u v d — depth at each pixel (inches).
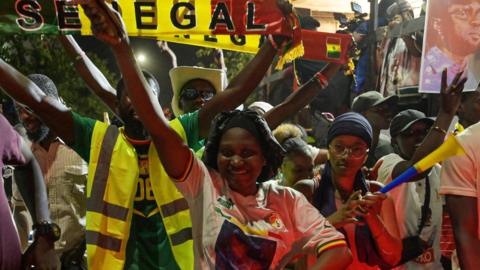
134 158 133.9
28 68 357.7
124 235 131.7
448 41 158.1
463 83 140.9
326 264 103.6
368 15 266.8
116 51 101.5
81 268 176.6
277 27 137.8
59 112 132.8
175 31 137.9
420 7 255.6
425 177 155.7
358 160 131.7
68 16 127.7
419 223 153.6
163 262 133.3
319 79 161.0
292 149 170.2
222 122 106.5
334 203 133.9
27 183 136.1
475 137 120.0
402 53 222.8
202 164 106.2
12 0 126.6
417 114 163.9
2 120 128.9
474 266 120.2
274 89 316.8
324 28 314.5
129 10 136.9
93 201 132.9
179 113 169.2
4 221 123.8
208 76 165.9
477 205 120.5
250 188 107.2
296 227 107.0
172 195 132.3
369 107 207.9
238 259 102.5
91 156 134.3
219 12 138.2
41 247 132.7
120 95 133.9
